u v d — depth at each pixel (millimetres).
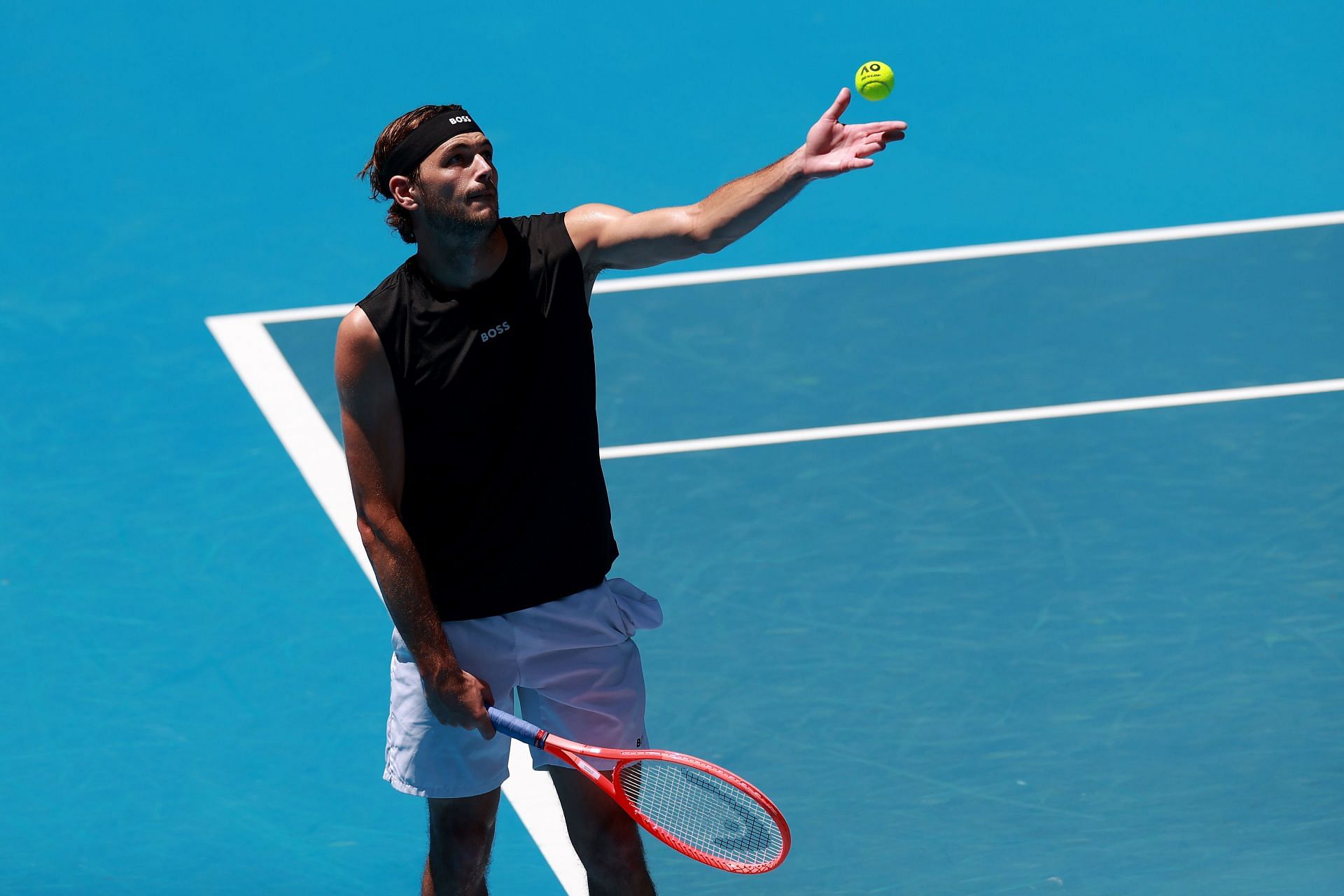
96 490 33344
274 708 27125
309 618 29359
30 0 54375
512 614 19391
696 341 38188
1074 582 29516
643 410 35656
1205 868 22734
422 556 19250
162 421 35625
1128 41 52438
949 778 24844
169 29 53031
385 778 20328
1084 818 23859
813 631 28484
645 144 47719
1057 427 34438
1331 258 40781
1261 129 47562
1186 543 30484
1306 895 22109
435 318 18156
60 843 24266
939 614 28797
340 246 42969
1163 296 39375
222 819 24703
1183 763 24938
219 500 32844
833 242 42531
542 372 18562
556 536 19203
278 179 46000
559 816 24250
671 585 29859
